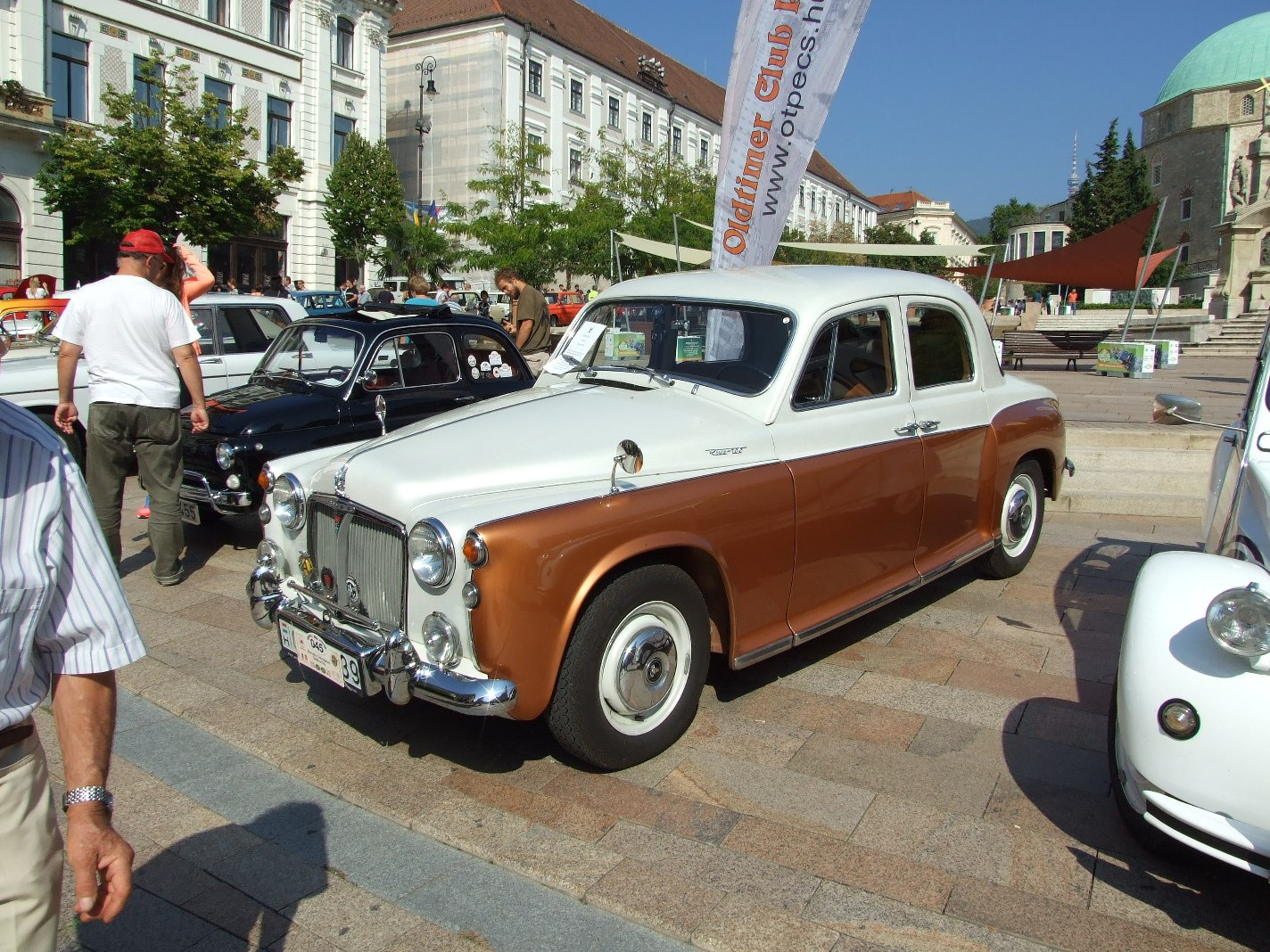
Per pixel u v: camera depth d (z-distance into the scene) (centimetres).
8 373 771
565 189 4862
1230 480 351
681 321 440
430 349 701
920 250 1650
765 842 301
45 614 165
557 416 387
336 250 3453
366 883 287
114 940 263
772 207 671
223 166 2494
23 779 164
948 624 495
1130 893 276
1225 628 239
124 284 527
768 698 409
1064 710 394
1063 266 2247
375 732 383
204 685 429
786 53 641
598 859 293
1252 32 6569
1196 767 246
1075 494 734
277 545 387
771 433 390
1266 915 268
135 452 552
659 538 335
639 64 5494
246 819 323
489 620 304
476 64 4394
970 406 496
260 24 3241
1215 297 2983
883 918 264
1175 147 6906
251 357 886
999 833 306
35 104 2538
